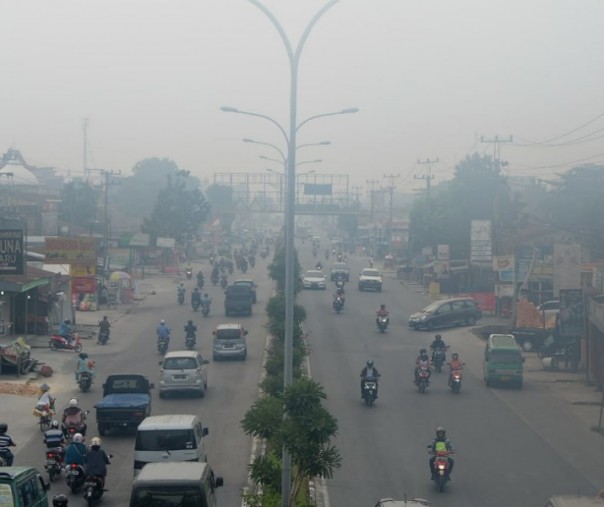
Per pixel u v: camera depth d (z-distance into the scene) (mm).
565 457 26500
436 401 35562
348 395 36344
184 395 35812
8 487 16359
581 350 43875
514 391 38375
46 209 96188
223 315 64312
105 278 76625
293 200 23469
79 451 22641
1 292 46469
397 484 23234
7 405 33812
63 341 47219
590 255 75875
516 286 54750
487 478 23938
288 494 18406
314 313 65625
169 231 118062
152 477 16594
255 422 17875
